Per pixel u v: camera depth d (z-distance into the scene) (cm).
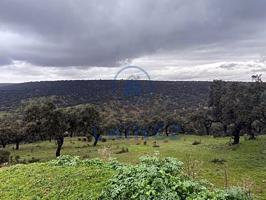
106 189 999
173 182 936
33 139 9188
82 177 1131
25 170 1303
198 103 10869
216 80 6519
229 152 5512
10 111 10475
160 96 11869
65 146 8338
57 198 1020
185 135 9800
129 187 954
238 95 5978
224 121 6281
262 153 5272
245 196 964
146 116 10181
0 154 6112
